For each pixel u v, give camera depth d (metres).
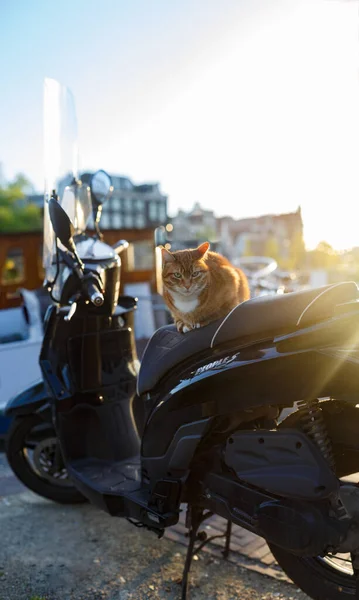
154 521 1.55
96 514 2.08
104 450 1.94
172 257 1.74
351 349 1.23
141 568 1.74
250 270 4.18
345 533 1.24
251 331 1.36
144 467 1.61
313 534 1.24
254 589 1.62
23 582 1.70
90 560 1.79
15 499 2.24
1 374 3.05
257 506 1.36
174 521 1.52
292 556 1.50
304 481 1.25
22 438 2.11
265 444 1.32
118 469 1.85
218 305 1.72
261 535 1.34
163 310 4.02
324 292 1.28
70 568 1.76
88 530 1.97
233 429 1.45
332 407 1.36
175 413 1.51
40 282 4.75
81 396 1.92
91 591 1.65
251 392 1.36
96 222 2.05
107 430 1.94
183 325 1.67
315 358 1.26
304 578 1.47
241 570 1.70
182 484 1.50
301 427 1.32
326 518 1.25
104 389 1.95
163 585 1.65
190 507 1.54
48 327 1.96
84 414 1.94
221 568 1.71
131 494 1.65
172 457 1.50
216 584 1.64
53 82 2.01
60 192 1.99
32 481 2.12
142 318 3.79
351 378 1.22
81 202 2.02
